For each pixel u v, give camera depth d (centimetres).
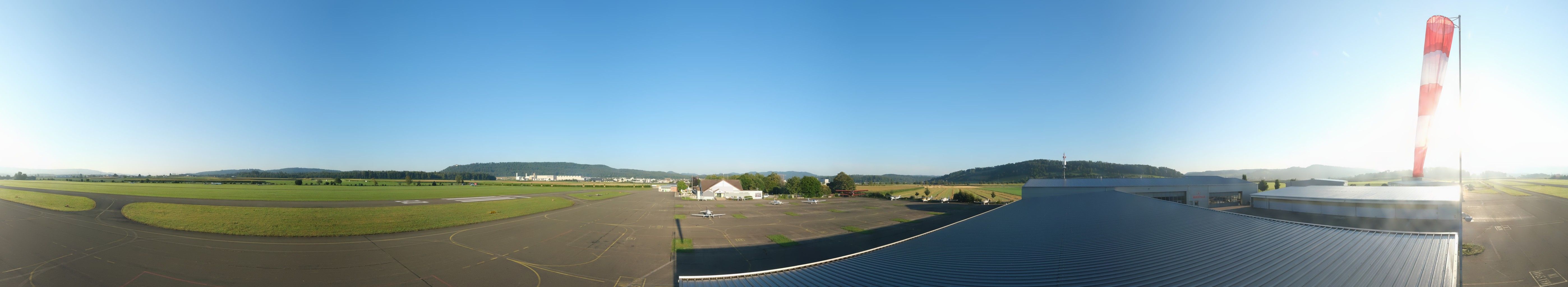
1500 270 2500
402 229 4294
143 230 3803
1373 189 5616
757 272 1836
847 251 3656
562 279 2669
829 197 12119
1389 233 1780
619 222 5422
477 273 2748
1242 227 2130
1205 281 1330
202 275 2523
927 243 2369
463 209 6488
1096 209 3138
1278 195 5809
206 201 6644
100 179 17975
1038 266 1667
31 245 3159
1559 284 2247
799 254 3506
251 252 3084
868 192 13162
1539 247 2944
